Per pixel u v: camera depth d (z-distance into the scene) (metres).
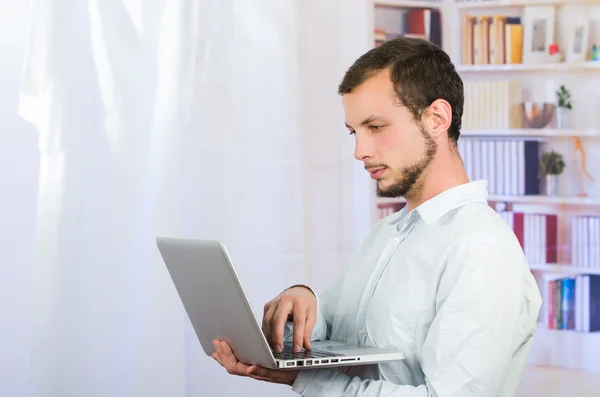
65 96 2.57
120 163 2.62
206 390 2.74
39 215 2.55
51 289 2.56
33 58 2.53
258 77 2.81
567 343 2.85
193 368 2.72
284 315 1.48
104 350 2.62
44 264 2.55
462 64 2.96
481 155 2.95
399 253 1.47
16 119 2.52
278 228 2.85
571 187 2.89
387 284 1.47
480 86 2.95
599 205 2.85
